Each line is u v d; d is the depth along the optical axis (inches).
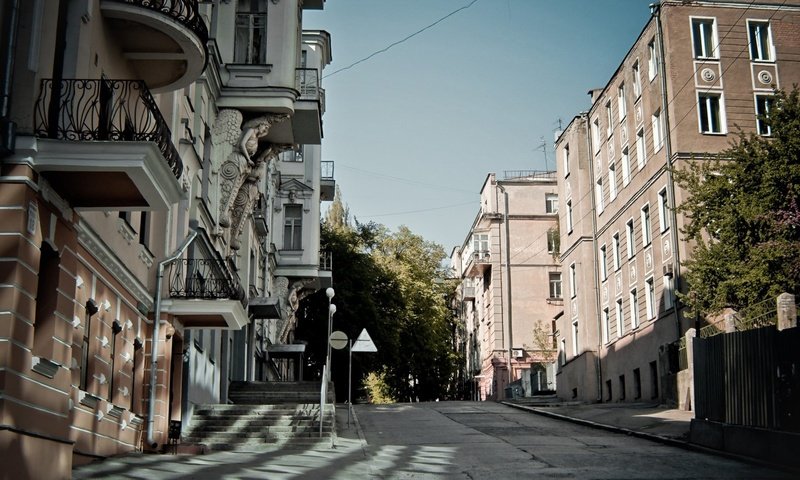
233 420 895.1
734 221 939.3
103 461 599.5
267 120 1066.1
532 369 2368.4
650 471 623.8
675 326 1323.8
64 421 483.8
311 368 2153.1
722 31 1397.6
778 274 897.5
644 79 1491.1
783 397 627.2
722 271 949.8
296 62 1126.4
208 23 1054.4
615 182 1649.9
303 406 947.3
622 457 716.7
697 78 1378.0
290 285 1737.2
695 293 978.1
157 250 776.9
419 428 1042.7
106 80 526.9
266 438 842.2
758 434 661.3
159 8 591.8
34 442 440.5
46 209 474.6
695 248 1013.8
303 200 1743.4
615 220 1644.9
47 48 482.3
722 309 968.9
